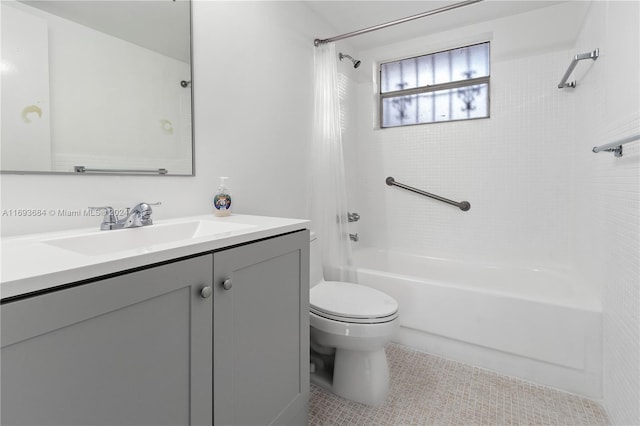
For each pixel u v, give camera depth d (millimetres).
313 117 2256
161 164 1304
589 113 1847
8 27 898
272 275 1050
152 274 687
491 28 2396
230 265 881
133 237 1051
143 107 1233
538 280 2221
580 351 1537
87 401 588
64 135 1017
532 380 1646
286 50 2006
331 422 1371
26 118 937
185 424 771
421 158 2736
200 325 799
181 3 1367
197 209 1461
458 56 2641
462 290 1812
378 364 1506
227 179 1601
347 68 2787
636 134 1087
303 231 1204
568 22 2162
